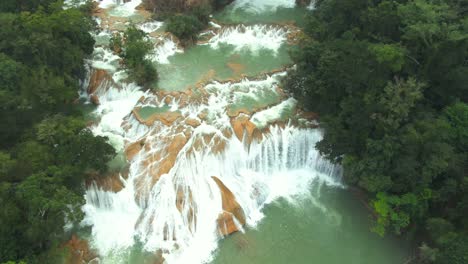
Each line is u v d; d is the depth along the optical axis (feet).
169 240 114.32
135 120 136.15
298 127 136.26
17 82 124.47
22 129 118.11
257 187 128.06
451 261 97.19
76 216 102.22
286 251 115.75
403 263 113.39
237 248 115.34
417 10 135.33
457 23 136.87
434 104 129.39
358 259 114.83
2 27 134.72
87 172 116.88
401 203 112.37
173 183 119.75
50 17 139.64
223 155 128.16
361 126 118.62
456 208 108.88
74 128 118.11
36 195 95.71
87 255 110.52
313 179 137.08
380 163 113.91
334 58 130.62
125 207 119.75
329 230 121.70
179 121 134.21
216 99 143.95
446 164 107.24
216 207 119.75
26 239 97.91
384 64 120.26
